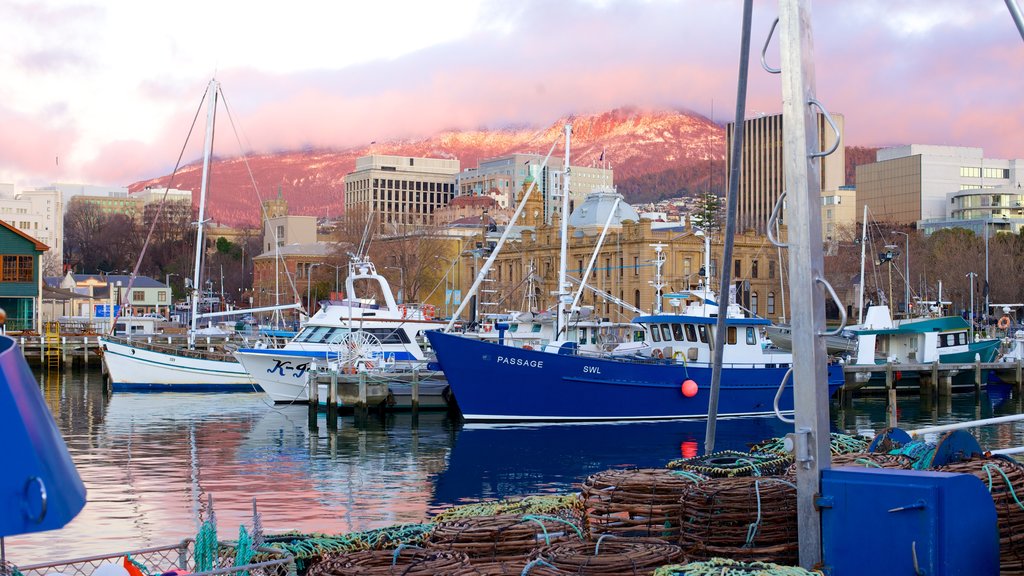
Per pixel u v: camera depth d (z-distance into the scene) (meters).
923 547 8.62
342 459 36.12
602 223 138.62
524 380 45.31
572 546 10.05
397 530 12.50
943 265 118.25
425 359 54.75
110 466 34.09
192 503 27.28
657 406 46.91
